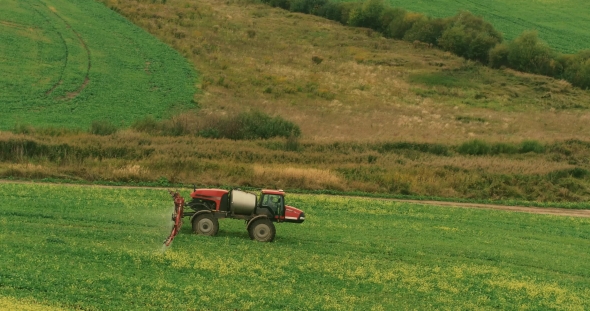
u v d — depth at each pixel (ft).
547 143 185.88
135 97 223.10
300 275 69.77
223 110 217.56
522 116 246.47
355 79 284.20
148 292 60.29
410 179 143.95
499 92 284.20
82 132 164.86
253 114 185.06
